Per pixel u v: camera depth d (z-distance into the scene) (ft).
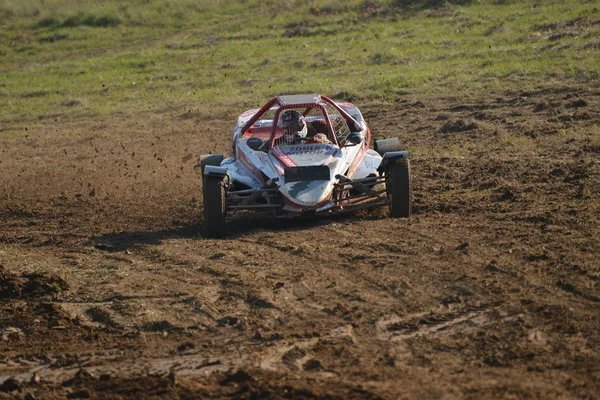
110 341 70.23
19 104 283.18
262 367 61.21
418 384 55.62
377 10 363.97
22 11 447.42
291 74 278.05
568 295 68.95
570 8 302.86
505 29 288.51
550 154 134.21
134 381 60.18
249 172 114.11
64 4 451.94
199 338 69.05
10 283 86.74
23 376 63.82
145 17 420.36
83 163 185.98
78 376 61.62
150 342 69.21
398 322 67.62
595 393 52.11
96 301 81.15
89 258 100.27
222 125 219.82
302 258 88.48
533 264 77.82
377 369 59.00
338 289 76.89
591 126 153.38
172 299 79.30
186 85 284.00
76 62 351.25
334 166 107.04
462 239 89.61
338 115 130.31
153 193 142.92
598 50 228.63
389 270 80.94
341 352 62.69
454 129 170.60
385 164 105.81
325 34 344.08
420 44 293.43
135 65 330.75
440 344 62.49
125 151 197.16
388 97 222.07
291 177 103.86
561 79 204.54
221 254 93.45
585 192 105.91
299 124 118.52
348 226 101.81
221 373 60.59
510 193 109.29
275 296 76.74
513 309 67.41
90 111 258.98
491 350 60.34
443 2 358.02
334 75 265.75
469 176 126.41
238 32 371.76
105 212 129.80
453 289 73.61
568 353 58.39
